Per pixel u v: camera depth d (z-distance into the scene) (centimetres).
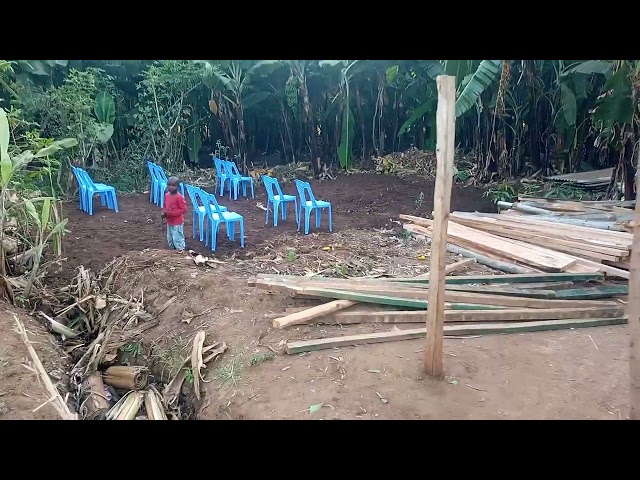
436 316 404
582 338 491
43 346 507
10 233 688
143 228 931
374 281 585
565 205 882
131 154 1356
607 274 636
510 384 410
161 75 1304
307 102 1413
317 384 411
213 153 1548
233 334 501
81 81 1163
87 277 673
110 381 490
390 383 408
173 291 599
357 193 1248
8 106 1117
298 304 543
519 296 565
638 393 312
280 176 1459
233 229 839
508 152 1340
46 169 720
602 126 1032
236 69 1358
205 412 423
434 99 1360
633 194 976
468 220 830
